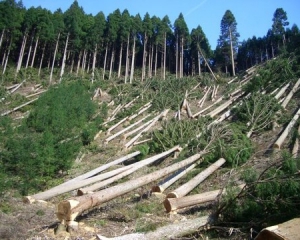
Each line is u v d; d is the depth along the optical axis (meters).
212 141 12.92
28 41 44.16
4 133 14.17
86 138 16.77
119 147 16.11
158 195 9.02
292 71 23.44
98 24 44.69
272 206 6.19
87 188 8.89
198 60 47.69
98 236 5.42
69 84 29.61
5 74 34.66
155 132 15.38
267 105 15.85
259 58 49.72
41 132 16.48
